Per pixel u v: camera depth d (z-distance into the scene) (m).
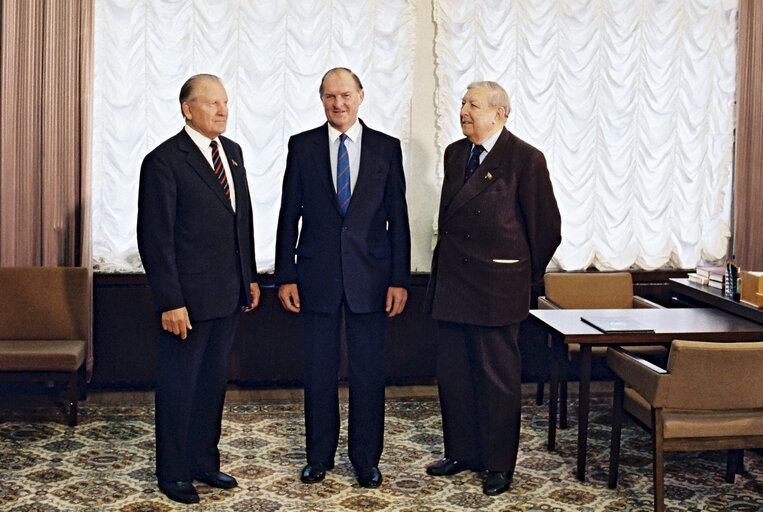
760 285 4.17
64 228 4.86
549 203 3.71
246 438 4.39
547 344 4.88
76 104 4.79
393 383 5.30
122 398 5.01
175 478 3.60
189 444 3.73
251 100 4.98
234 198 3.67
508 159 3.71
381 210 3.77
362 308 3.68
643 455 4.22
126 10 4.85
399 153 3.81
